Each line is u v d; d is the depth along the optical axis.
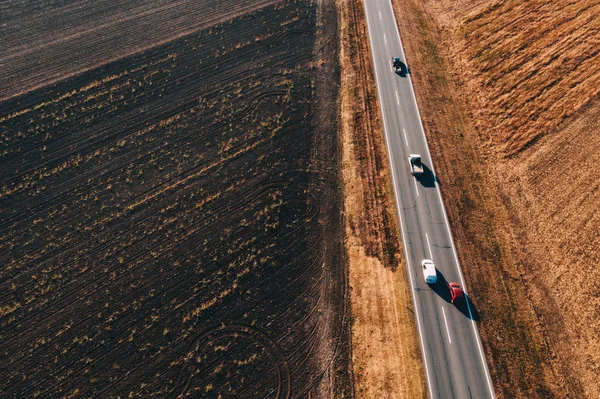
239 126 47.88
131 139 46.94
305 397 30.53
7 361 32.50
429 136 45.19
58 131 47.78
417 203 39.88
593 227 36.12
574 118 42.91
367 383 30.73
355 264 36.91
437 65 53.34
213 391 30.84
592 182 38.72
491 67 50.28
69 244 38.97
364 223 39.28
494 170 42.28
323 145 46.06
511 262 36.00
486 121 46.25
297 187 42.56
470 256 36.34
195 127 47.88
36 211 41.28
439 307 33.47
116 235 39.44
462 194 40.53
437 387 29.70
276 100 50.50
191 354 32.38
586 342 31.34
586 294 33.22
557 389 29.59
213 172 43.84
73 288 36.25
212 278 36.41
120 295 35.75
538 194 39.41
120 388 31.20
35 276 37.03
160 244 38.75
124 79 53.19
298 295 35.44
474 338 31.86
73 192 42.66
